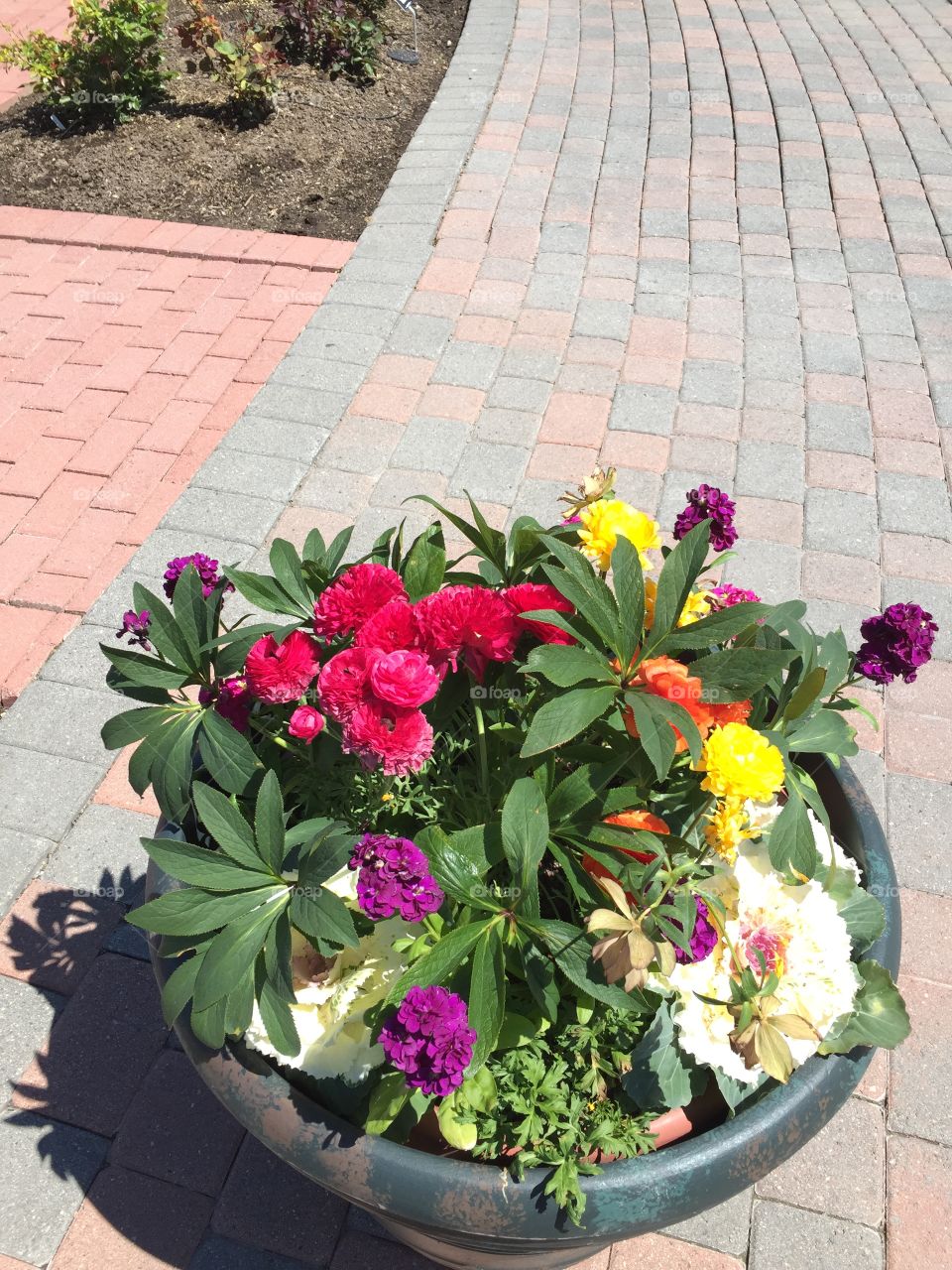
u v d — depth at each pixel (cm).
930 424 366
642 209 480
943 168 512
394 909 113
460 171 507
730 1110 133
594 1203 117
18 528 335
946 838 250
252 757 140
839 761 160
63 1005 224
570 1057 133
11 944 234
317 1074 127
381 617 127
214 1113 207
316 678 144
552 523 328
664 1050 130
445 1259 157
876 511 333
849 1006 129
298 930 135
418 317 413
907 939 232
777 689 145
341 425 365
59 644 297
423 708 145
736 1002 124
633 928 114
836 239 461
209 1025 121
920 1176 197
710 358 394
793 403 374
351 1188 120
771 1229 191
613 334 404
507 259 445
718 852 130
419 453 354
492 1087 126
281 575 154
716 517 158
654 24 665
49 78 553
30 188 515
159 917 122
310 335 405
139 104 564
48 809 257
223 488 342
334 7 587
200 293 439
